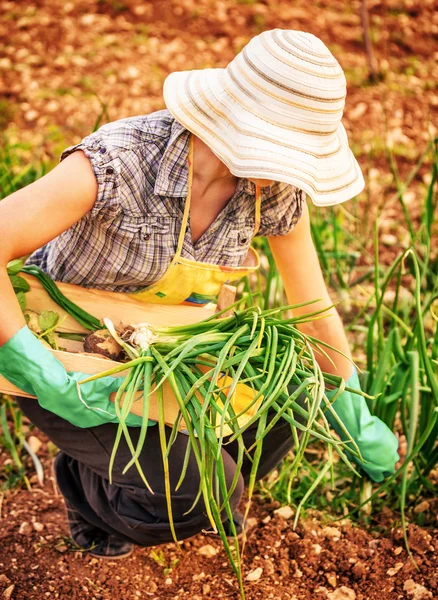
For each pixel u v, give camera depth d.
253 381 1.76
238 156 1.65
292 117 1.67
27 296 2.01
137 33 5.47
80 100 4.81
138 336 1.83
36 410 1.95
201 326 1.87
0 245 1.67
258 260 2.12
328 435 1.74
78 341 2.04
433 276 3.07
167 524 1.92
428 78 5.28
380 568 2.19
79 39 5.36
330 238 3.77
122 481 1.91
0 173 3.28
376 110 4.86
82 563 2.23
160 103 4.83
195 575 2.20
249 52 1.71
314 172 1.67
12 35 5.36
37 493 2.51
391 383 2.47
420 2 5.93
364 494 2.38
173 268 1.89
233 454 2.08
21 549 2.28
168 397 1.80
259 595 2.12
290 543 2.28
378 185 4.24
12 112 4.69
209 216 1.87
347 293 3.29
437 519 2.34
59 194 1.70
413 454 2.21
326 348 2.18
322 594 2.12
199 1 5.77
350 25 5.70
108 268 1.90
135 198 1.78
